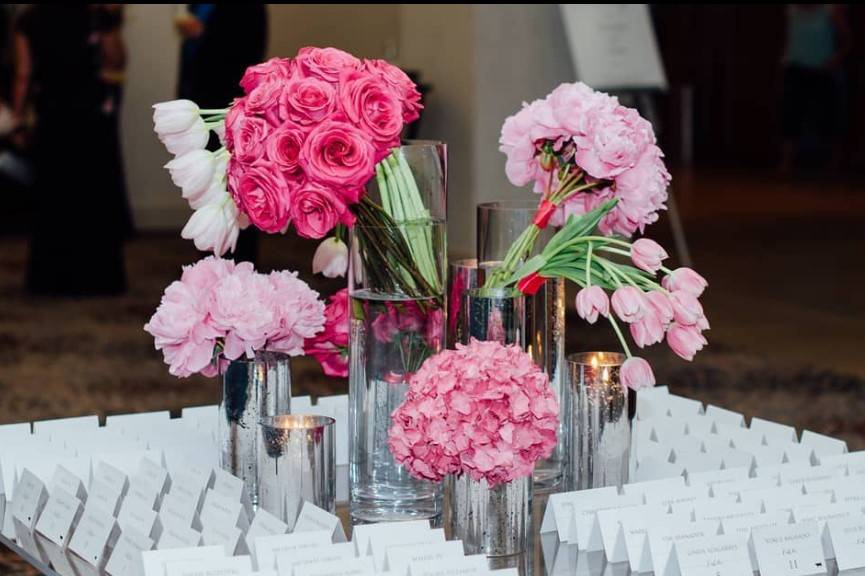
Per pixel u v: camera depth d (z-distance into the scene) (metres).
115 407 5.16
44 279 7.97
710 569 1.62
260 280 1.93
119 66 7.92
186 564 1.51
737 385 5.54
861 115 13.71
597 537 1.75
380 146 1.75
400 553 1.56
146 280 8.47
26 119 10.34
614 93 7.38
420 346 1.84
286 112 1.73
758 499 1.79
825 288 7.86
